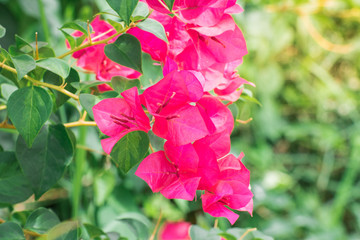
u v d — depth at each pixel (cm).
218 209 47
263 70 130
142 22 46
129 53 47
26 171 47
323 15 127
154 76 62
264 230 120
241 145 125
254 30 117
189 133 45
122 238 57
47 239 48
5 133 85
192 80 44
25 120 44
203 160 46
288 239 122
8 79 54
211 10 47
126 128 45
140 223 60
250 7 106
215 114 47
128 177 85
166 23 49
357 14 125
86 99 48
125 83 50
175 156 46
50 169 48
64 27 48
